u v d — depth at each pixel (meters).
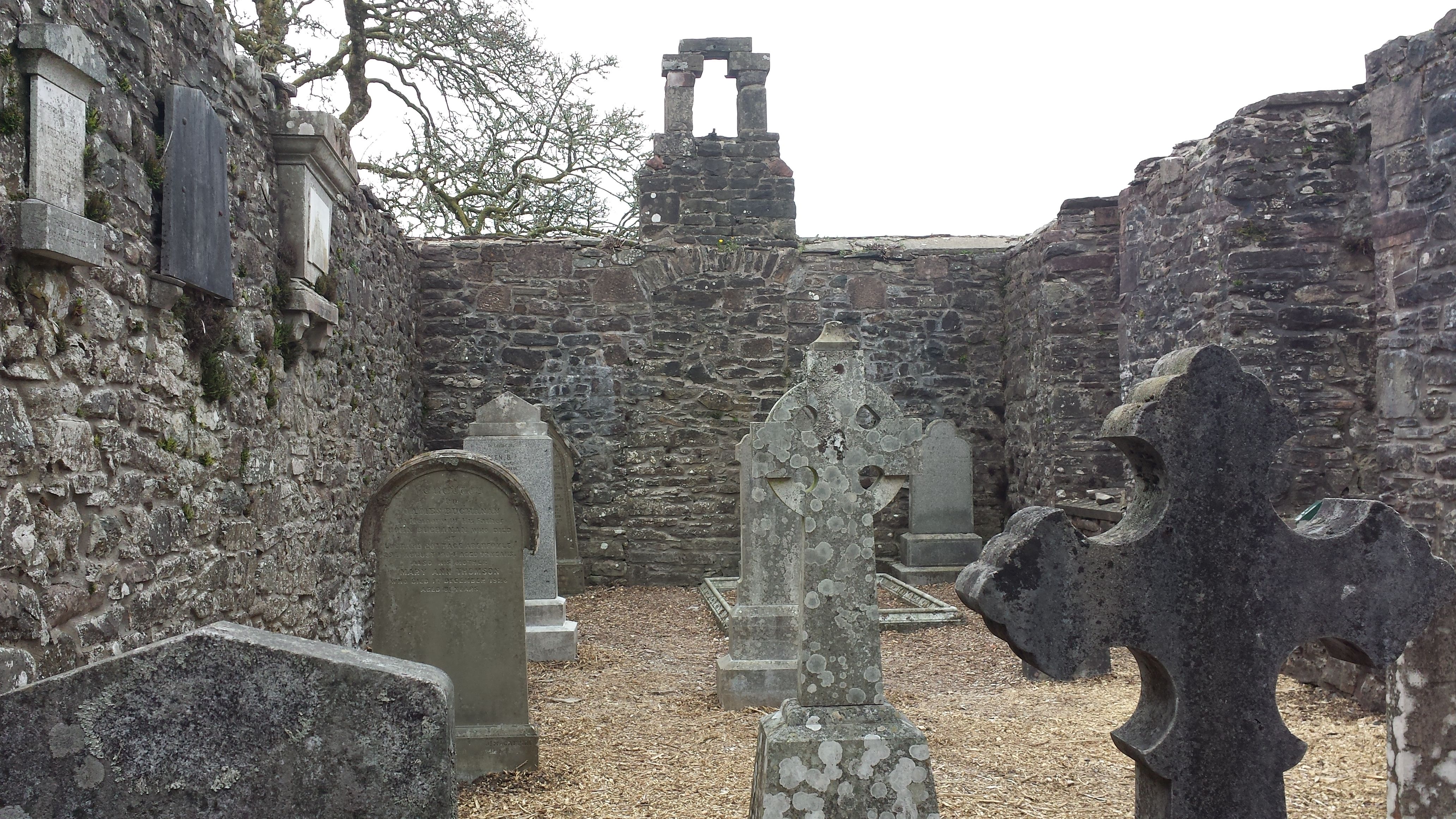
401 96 12.66
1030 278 10.59
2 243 2.76
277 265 5.35
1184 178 7.80
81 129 3.17
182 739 1.78
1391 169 5.71
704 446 11.07
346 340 6.99
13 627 2.72
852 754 3.24
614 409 11.02
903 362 11.38
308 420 5.92
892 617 8.38
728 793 4.30
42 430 2.93
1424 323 5.45
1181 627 2.39
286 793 1.79
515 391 10.91
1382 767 4.31
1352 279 7.01
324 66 11.97
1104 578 2.36
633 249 11.05
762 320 11.16
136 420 3.59
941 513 10.55
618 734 5.36
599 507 10.97
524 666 4.70
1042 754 4.73
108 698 1.77
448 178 13.34
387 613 4.67
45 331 2.97
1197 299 7.54
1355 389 6.97
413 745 1.81
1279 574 2.42
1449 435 5.28
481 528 4.71
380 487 4.68
